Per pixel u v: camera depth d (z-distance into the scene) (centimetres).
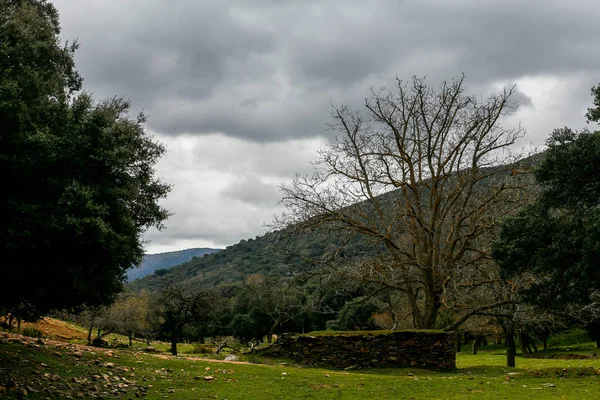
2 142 1176
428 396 1470
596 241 1700
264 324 7269
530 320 2489
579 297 1992
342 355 2298
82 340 4203
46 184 1230
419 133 2941
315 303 3566
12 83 1222
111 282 1438
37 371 1429
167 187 2555
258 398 1401
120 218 1426
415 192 2869
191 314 4481
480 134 2850
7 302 1359
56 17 2388
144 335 6234
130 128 2109
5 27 1407
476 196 2862
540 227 1950
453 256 2853
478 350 6072
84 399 1265
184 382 1588
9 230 1127
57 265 1234
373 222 2936
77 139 1289
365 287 2934
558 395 1445
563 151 1877
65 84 2080
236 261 15238
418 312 2838
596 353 4084
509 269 2122
